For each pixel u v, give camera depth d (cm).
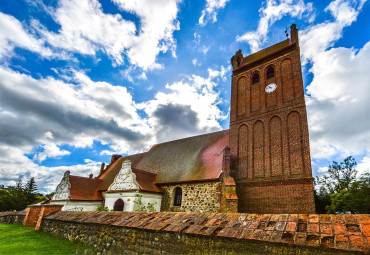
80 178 2889
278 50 2356
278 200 1845
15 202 5972
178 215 812
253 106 2370
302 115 1959
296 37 2266
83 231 1069
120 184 2433
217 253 607
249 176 2095
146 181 2450
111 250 880
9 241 1166
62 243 1077
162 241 734
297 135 1930
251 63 2555
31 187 8088
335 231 491
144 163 3156
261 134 2173
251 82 2500
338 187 3847
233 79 2691
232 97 2589
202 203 2092
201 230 663
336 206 2723
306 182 1750
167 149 3158
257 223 611
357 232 468
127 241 842
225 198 1894
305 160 1814
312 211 1658
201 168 2330
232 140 2370
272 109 2183
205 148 2661
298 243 495
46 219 1402
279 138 2034
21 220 2092
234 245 587
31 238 1218
